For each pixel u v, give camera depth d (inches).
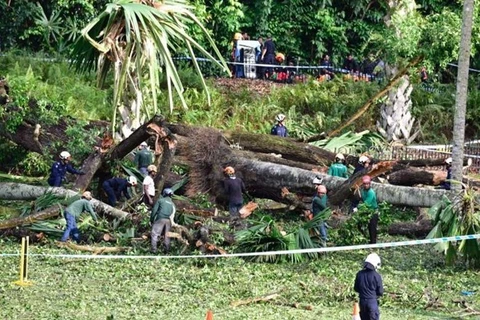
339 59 1813.5
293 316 680.4
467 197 828.6
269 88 1584.6
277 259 843.4
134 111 1090.7
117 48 1017.5
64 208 905.5
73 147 1114.1
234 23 1715.1
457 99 911.0
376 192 1000.9
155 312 679.7
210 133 1053.2
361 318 617.0
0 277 768.9
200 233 853.2
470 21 900.0
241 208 957.2
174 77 1022.4
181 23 1048.8
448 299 742.5
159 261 831.7
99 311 677.9
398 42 1274.6
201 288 753.0
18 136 1141.7
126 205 951.6
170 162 970.7
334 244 903.1
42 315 661.9
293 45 1802.4
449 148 1346.0
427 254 890.7
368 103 1230.9
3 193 1020.5
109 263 823.7
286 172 1025.5
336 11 1823.3
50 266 808.9
